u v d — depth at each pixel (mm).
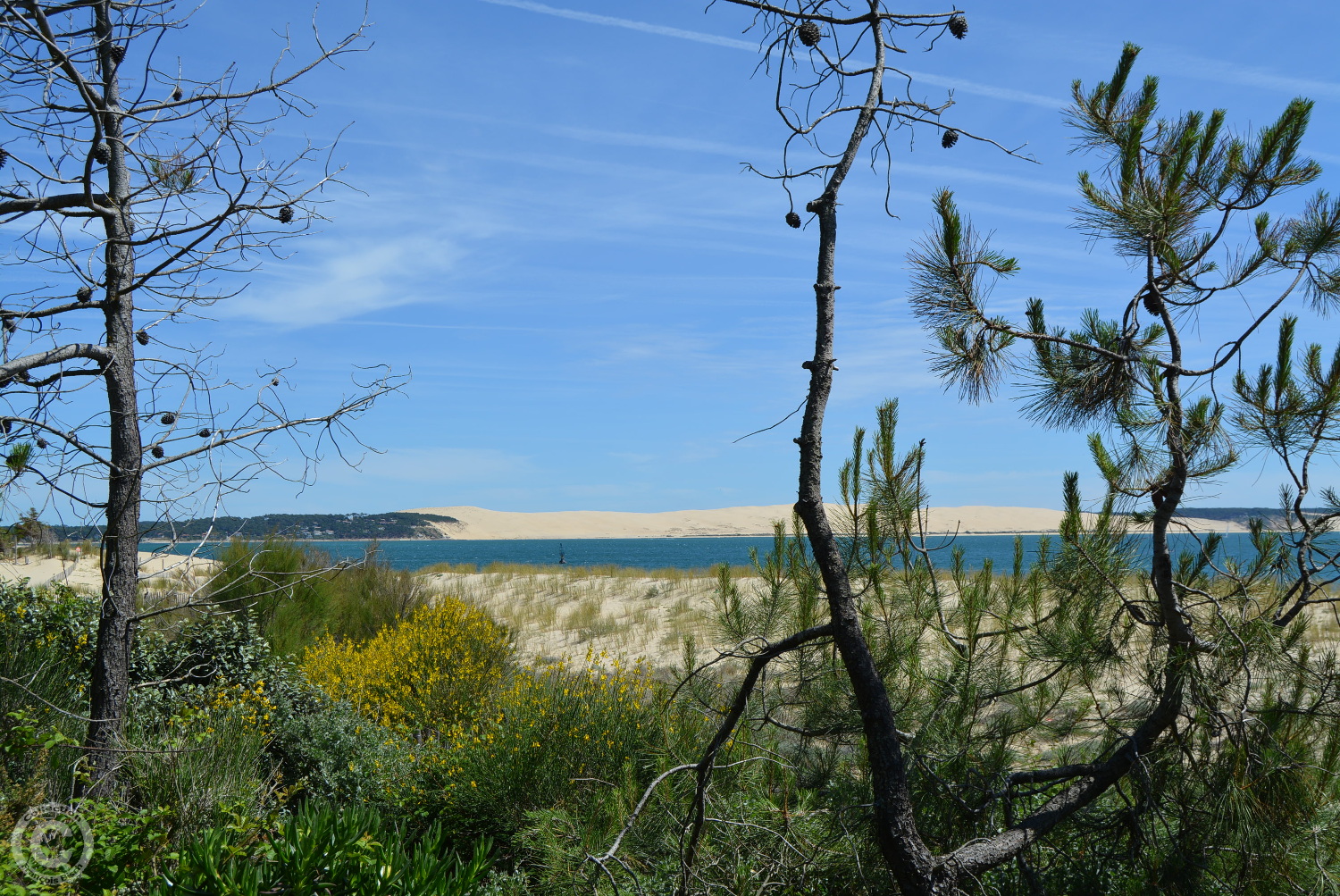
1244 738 3141
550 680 6668
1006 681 3838
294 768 6164
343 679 8484
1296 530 3438
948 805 3482
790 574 4438
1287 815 3125
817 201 2830
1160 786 3357
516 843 4926
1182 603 3371
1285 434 3461
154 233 4059
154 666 7145
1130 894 3248
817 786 4293
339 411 4668
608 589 20922
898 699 3912
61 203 4023
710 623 4910
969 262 3498
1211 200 3402
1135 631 3557
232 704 6297
